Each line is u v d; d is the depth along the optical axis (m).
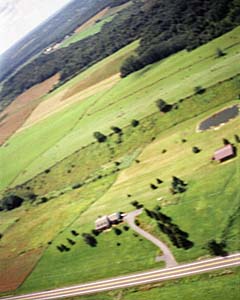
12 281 135.88
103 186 153.50
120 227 124.31
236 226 98.81
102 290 108.44
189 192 118.81
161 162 142.50
